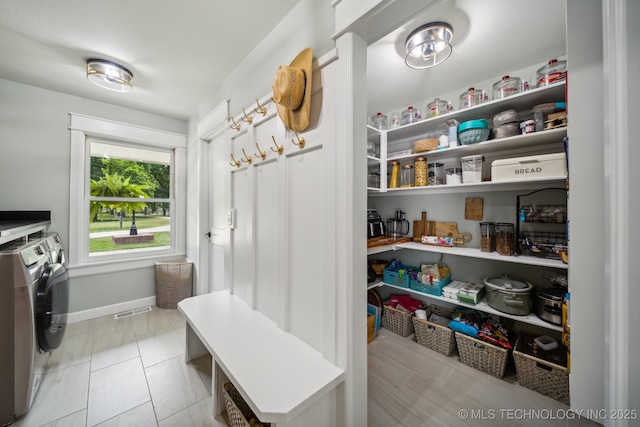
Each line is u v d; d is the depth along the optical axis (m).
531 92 1.41
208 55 1.73
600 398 0.77
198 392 1.48
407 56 1.47
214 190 2.55
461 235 2.04
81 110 2.37
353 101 0.99
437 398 1.45
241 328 1.38
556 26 1.27
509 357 1.76
